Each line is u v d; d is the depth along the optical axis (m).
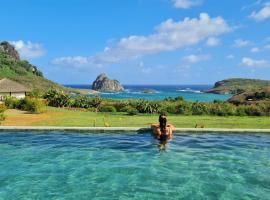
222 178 11.98
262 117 28.69
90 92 158.25
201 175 12.30
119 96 120.50
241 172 12.66
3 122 23.77
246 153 15.44
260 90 53.09
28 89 58.22
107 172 12.58
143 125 22.03
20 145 16.61
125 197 10.20
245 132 19.62
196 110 31.28
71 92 145.75
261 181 11.65
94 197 10.19
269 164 13.74
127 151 15.60
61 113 31.34
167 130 18.59
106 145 16.73
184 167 13.26
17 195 10.28
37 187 10.95
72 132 19.66
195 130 19.67
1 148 16.02
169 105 32.75
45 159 14.23
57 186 11.09
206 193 10.52
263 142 17.67
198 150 15.90
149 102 33.28
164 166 13.38
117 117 27.66
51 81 159.75
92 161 13.99
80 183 11.38
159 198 10.12
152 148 16.20
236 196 10.26
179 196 10.28
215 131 19.66
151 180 11.74
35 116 28.23
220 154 15.23
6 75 137.88
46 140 17.73
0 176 12.01
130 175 12.27
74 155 14.87
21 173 12.36
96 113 32.06
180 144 17.05
